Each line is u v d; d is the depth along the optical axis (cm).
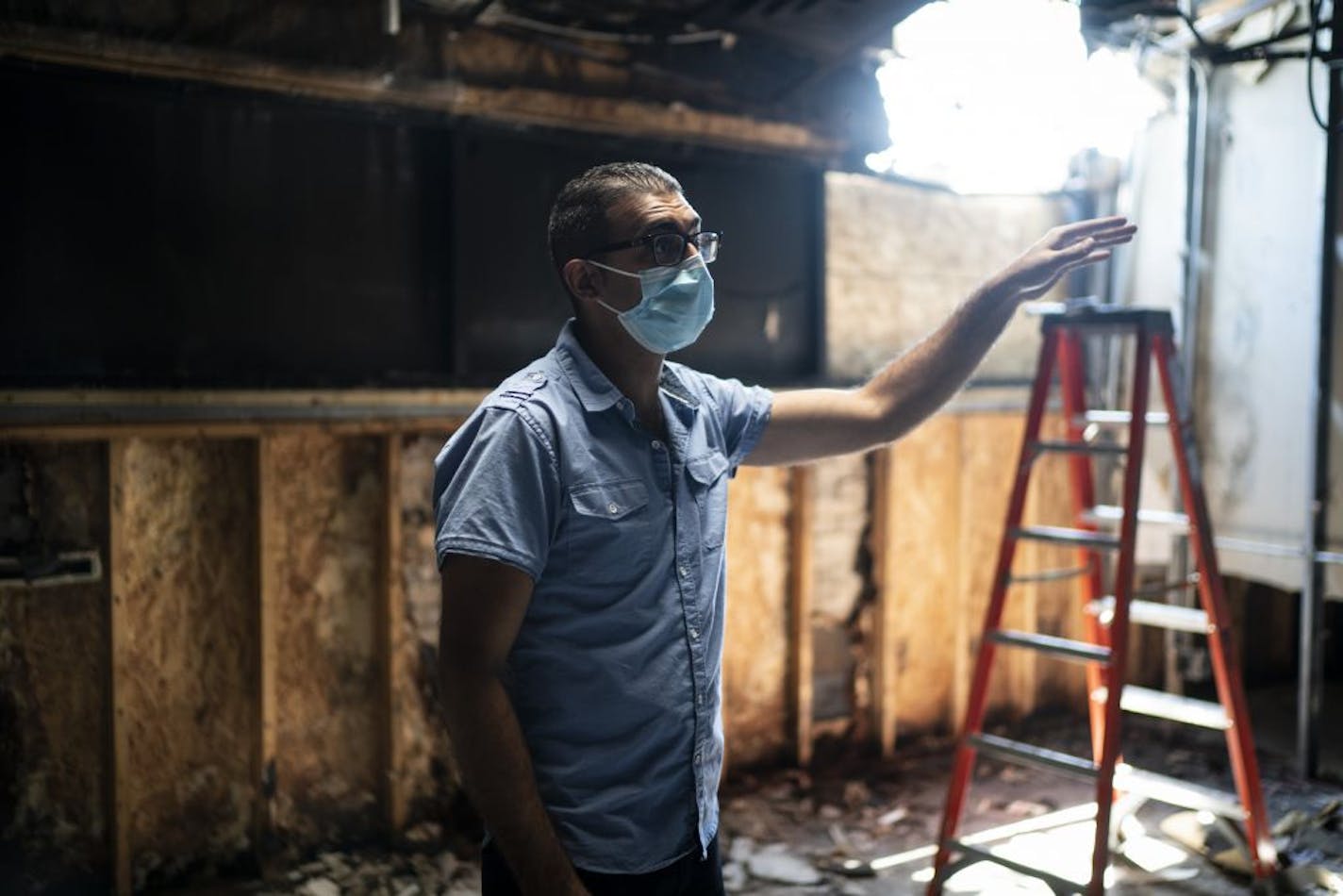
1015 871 291
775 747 412
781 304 405
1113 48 398
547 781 133
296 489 328
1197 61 401
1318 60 348
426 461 347
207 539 316
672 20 325
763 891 316
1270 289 386
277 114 317
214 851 321
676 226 138
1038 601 459
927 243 438
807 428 162
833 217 415
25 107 283
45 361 289
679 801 139
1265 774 388
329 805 337
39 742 297
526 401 130
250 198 314
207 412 306
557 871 126
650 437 138
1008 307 165
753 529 403
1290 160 376
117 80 288
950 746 439
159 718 312
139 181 298
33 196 286
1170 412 291
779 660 412
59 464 295
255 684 321
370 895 313
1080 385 323
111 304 297
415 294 342
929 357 164
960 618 442
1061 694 468
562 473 129
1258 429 393
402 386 336
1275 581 391
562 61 339
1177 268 423
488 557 122
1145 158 436
